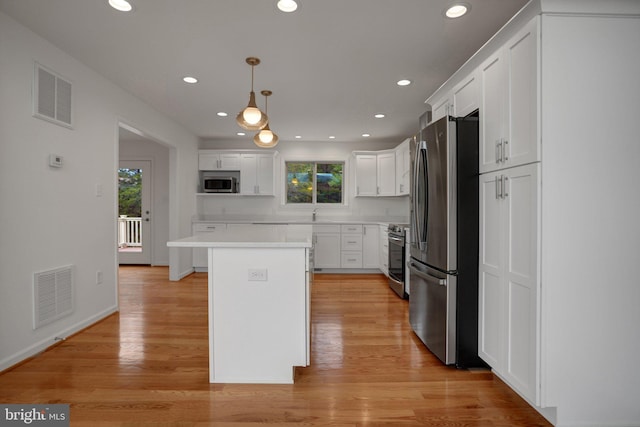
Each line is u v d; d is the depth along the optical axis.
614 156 1.62
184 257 5.23
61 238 2.69
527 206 1.70
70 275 2.77
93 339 2.73
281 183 6.12
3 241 2.19
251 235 2.49
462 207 2.21
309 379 2.13
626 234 1.62
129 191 6.62
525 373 1.72
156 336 2.80
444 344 2.29
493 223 2.02
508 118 1.85
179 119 4.75
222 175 5.90
